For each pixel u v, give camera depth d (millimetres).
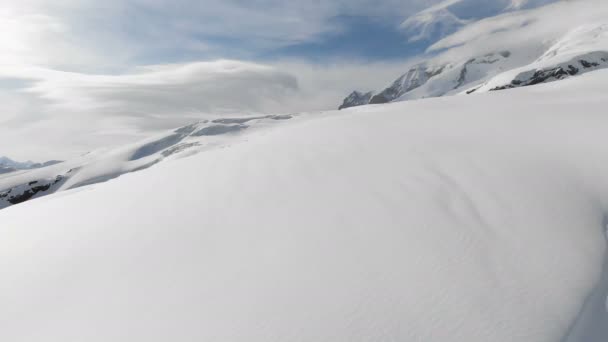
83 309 4586
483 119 12984
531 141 8875
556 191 6223
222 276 4840
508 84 112750
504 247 4887
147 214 7410
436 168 7691
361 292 4242
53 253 6266
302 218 6148
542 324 3676
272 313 4066
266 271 4816
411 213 5875
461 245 4973
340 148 10422
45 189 93625
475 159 7949
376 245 5117
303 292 4332
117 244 6195
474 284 4242
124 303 4574
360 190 6996
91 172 92438
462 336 3594
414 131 11875
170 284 4828
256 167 9625
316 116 99625
